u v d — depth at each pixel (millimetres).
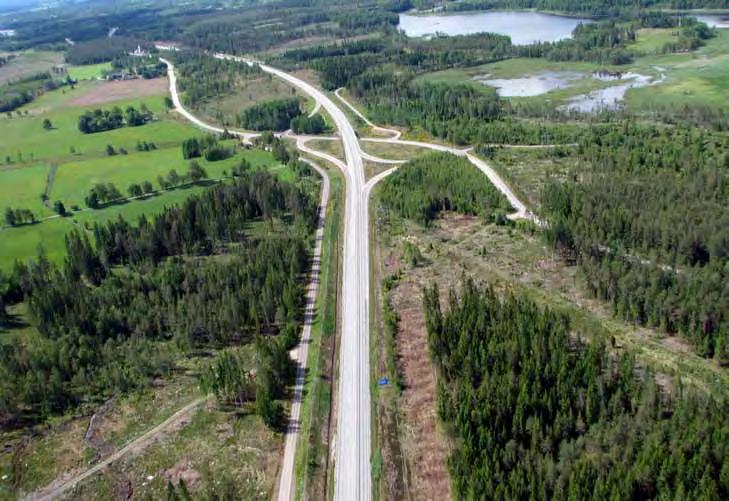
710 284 130375
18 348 135875
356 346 135875
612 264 143125
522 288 149625
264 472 105625
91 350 133625
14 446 114312
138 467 108250
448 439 104062
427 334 131625
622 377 106312
